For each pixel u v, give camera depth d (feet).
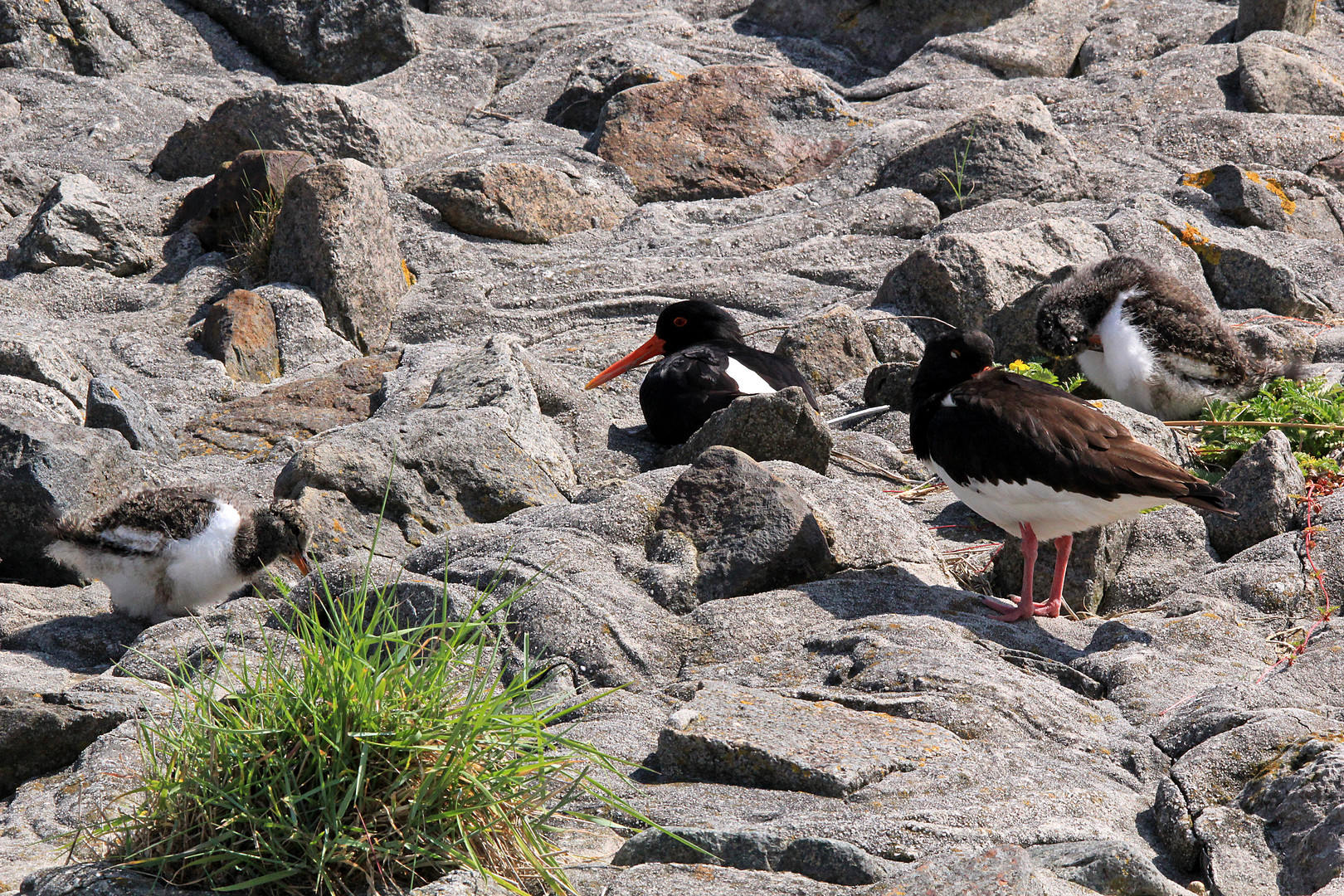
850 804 20.83
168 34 85.87
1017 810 20.31
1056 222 57.06
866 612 29.30
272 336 55.26
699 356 45.21
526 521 33.55
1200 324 43.91
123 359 53.67
